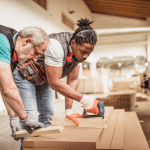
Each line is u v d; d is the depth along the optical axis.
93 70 13.61
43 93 1.74
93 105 1.46
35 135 1.25
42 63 1.43
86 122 1.63
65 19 8.94
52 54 1.26
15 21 4.80
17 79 1.45
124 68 15.85
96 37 1.27
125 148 1.29
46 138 1.27
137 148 1.28
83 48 1.27
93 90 10.53
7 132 2.55
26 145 1.25
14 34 1.10
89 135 1.32
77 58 1.36
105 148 1.17
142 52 12.91
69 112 1.71
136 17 13.11
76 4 10.45
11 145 2.00
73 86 1.78
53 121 1.70
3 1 4.36
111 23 13.40
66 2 8.98
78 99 1.42
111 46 13.46
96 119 1.62
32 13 5.69
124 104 4.04
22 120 1.15
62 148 1.21
